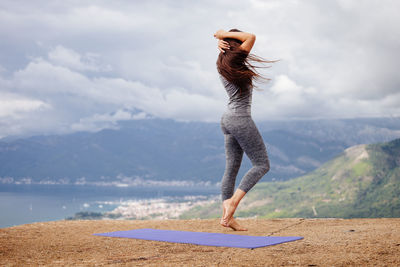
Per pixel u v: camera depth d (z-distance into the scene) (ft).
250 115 11.57
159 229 13.52
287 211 407.23
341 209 381.60
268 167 11.80
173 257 8.10
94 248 9.65
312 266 6.88
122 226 14.74
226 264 7.21
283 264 7.07
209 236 11.24
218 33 11.62
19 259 8.25
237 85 11.21
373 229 11.39
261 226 14.12
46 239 11.24
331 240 9.58
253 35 11.21
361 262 7.06
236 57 11.06
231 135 11.99
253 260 7.49
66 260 8.09
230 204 11.98
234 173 12.25
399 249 8.01
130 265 7.38
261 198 492.54
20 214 451.12
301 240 9.96
